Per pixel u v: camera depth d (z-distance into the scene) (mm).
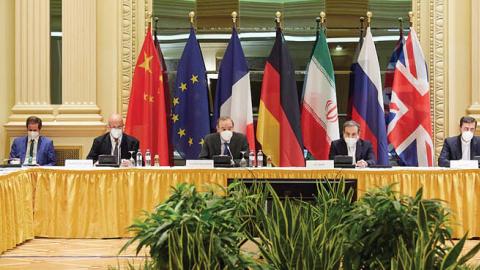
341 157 7488
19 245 7188
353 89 9594
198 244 2928
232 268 2971
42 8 9898
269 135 9508
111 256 6602
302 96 9930
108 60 9906
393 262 2889
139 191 7430
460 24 10016
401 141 9391
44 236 7586
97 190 7508
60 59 10023
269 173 7207
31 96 9844
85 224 7504
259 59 10828
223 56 9891
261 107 9531
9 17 9961
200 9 10867
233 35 9672
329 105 9461
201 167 7332
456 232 7363
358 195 6973
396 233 3113
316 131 9523
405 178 7258
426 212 3070
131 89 9523
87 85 9812
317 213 3277
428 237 2938
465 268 2971
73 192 7527
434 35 10055
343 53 10742
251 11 10922
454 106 9977
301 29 10797
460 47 10023
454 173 7359
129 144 8625
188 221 3033
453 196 7344
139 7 10117
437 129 9977
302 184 6207
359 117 9430
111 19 9914
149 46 9523
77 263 6285
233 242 3090
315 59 9578
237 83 9516
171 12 10727
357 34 10727
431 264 2889
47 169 7598
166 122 9594
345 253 3123
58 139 9719
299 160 9344
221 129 8383
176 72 10242
